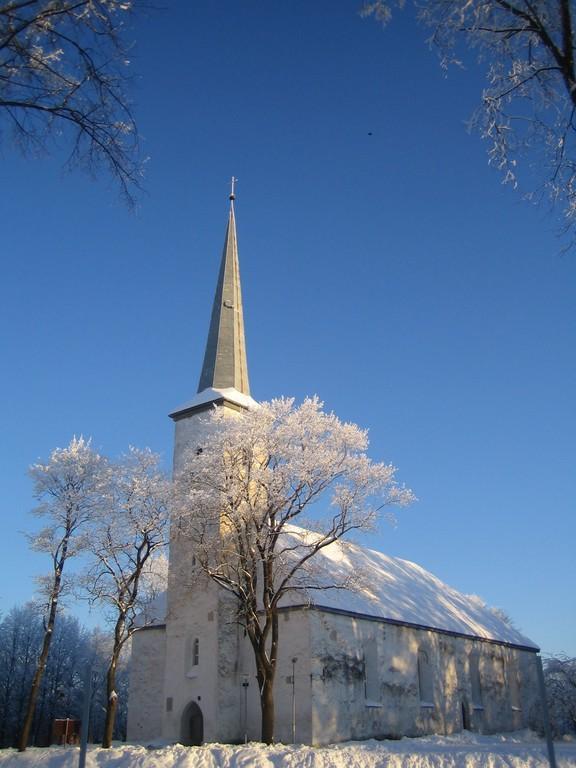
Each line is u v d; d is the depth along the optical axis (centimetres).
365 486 3275
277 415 3447
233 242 5044
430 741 3756
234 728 3512
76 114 1055
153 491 3497
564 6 1039
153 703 3875
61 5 988
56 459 3544
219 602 3675
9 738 6562
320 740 3253
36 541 3438
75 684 7088
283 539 3928
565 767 2470
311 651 3378
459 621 4922
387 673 3841
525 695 5322
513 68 1098
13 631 6988
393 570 5134
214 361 4525
